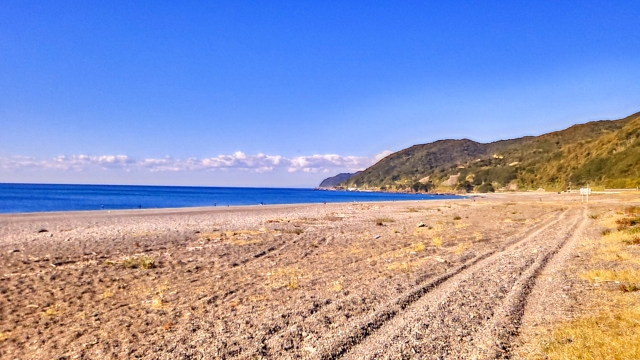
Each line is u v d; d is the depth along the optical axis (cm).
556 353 581
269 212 4838
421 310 829
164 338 722
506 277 1118
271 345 667
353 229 2900
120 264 1541
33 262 1586
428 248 1869
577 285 990
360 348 647
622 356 543
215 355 631
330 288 1086
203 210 5053
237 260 1633
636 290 887
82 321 847
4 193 12262
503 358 587
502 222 3341
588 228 2427
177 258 1689
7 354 671
